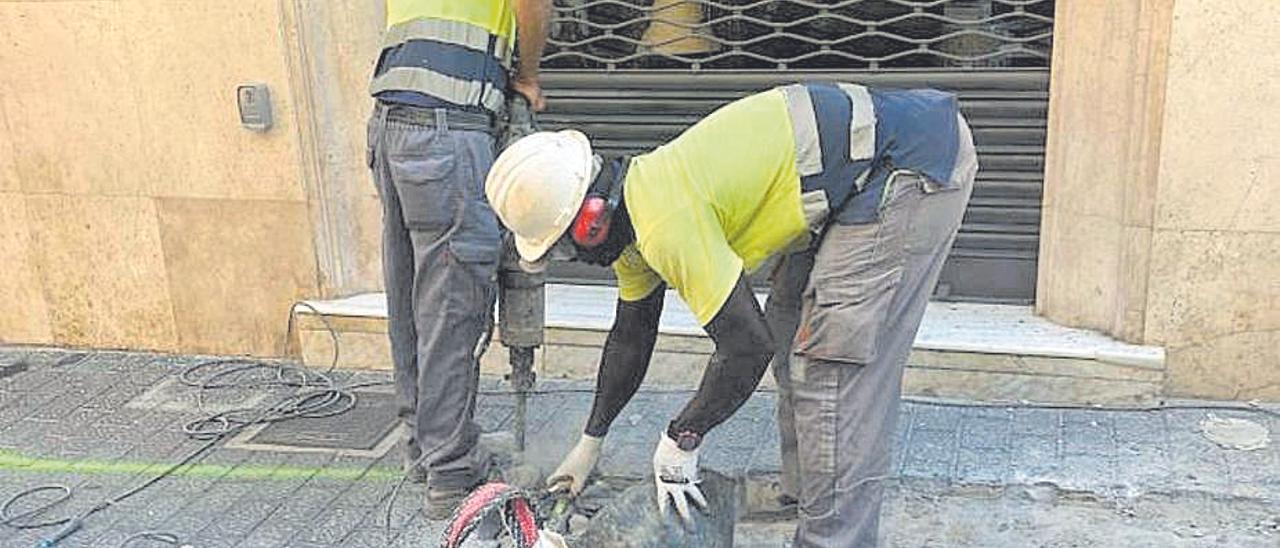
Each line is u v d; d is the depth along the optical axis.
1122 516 2.90
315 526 3.04
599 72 4.00
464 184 2.76
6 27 4.03
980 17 3.62
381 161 2.85
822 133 2.22
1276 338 3.35
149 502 3.20
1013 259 3.85
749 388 2.23
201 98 3.96
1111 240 3.48
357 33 3.89
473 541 2.63
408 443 3.21
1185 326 3.41
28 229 4.30
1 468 3.43
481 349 2.99
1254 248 3.28
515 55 2.91
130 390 4.02
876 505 2.52
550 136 2.27
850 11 3.73
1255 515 2.86
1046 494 2.99
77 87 4.05
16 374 4.20
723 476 2.57
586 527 2.42
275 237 4.08
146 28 3.91
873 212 2.27
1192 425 3.30
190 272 4.21
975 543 2.83
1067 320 3.66
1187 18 3.15
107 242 4.25
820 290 2.36
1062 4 3.41
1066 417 3.40
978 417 3.43
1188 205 3.30
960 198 2.35
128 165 4.11
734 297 2.14
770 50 3.84
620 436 3.42
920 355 3.56
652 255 2.15
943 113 2.34
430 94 2.72
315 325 4.10
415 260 2.88
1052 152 3.57
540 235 2.21
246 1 3.80
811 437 2.45
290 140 3.94
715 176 2.16
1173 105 3.22
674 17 3.88
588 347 3.83
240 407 3.82
